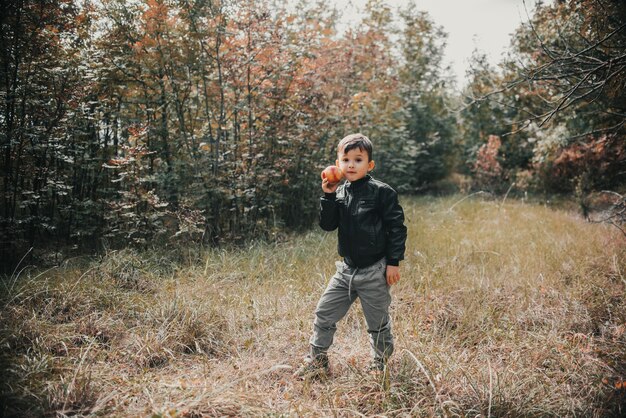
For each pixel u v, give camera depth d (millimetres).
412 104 14242
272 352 3199
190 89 6234
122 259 4574
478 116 15836
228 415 2338
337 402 2539
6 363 2654
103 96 5938
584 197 10039
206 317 3537
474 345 3420
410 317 3689
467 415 2406
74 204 5633
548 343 3238
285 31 6777
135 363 2973
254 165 6367
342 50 8305
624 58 4051
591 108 8273
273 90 6449
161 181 5621
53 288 3904
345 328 3629
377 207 2785
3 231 4785
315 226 7375
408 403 2561
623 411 2551
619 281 4539
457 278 4680
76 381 2561
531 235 6875
